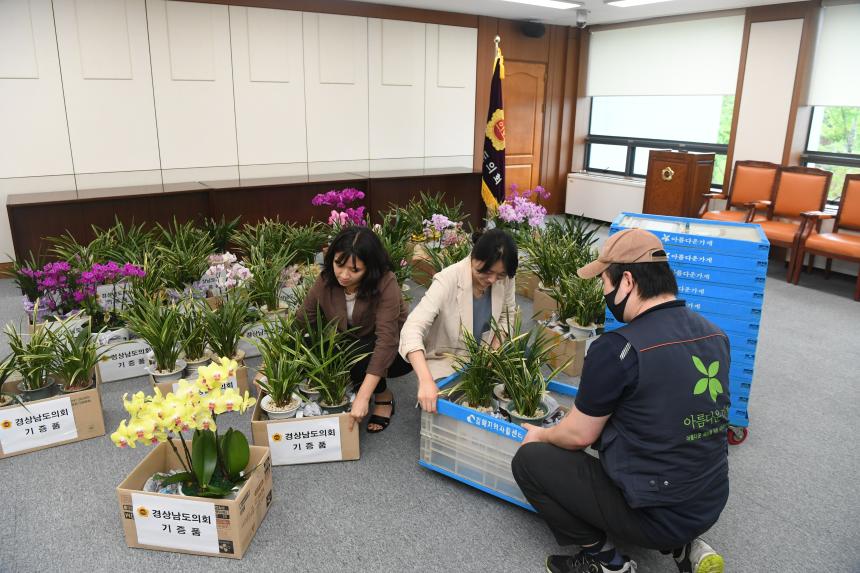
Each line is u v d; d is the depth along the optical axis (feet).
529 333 7.30
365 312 7.72
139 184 16.79
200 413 5.42
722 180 21.06
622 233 5.11
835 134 17.94
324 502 6.75
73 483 7.02
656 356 4.66
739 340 7.64
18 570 5.68
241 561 5.85
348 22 18.86
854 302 14.74
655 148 22.72
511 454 6.33
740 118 19.51
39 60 14.88
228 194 17.06
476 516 6.59
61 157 15.64
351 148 19.99
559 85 24.26
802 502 6.95
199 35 16.66
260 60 17.71
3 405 7.43
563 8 19.67
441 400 6.68
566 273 11.25
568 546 6.13
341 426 7.29
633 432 4.79
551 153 24.81
